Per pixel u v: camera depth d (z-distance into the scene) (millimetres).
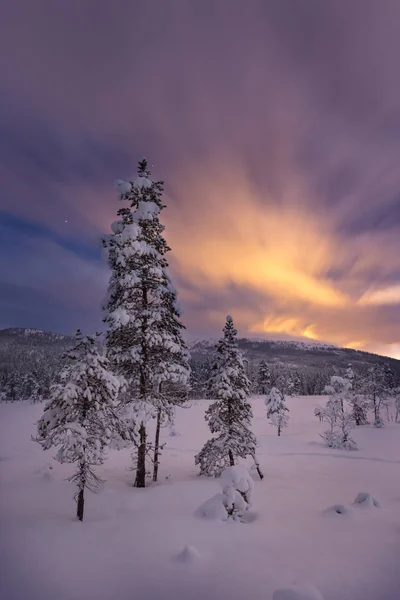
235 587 7754
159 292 17906
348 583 7898
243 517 13391
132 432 15516
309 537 10828
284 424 51156
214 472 20750
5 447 32875
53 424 12219
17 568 8367
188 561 8945
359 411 57469
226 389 21547
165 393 18172
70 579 8023
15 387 106500
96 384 12773
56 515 12664
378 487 20203
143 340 17656
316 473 25578
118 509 13727
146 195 18891
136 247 16688
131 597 7316
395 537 10641
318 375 131875
